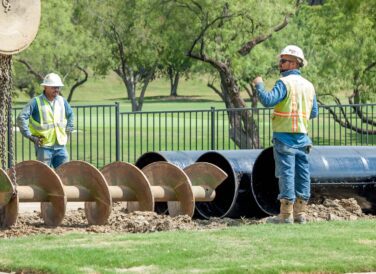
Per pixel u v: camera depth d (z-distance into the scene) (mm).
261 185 23922
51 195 21562
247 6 55094
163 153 26250
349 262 15320
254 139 47125
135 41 66875
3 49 20641
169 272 14648
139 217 21766
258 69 63281
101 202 21766
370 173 24016
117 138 37125
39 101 25344
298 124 21297
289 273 14711
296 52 21531
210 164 23516
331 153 24172
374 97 62469
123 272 14703
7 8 20672
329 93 63250
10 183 21016
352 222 20562
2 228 21203
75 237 18672
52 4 92188
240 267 14875
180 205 23047
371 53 59625
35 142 25203
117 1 68250
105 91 188125
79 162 21922
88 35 95750
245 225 20984
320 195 23750
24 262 15469
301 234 18344
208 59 56812
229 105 59625
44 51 92188
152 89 197375
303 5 61375
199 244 17062
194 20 55938
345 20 57062
